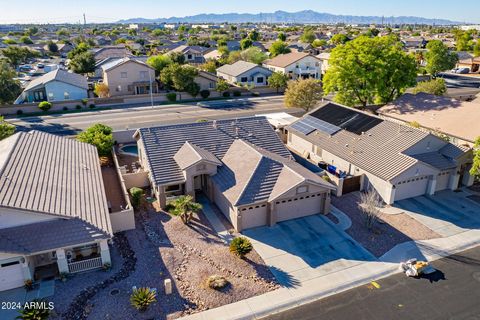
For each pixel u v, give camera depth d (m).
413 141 32.03
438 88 54.72
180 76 65.38
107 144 38.06
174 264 22.50
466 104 42.16
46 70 93.81
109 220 23.25
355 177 31.84
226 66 87.50
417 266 21.98
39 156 27.58
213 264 22.58
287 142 44.06
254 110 59.97
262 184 26.91
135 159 39.34
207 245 24.42
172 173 29.30
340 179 31.06
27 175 23.81
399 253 24.08
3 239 19.64
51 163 27.34
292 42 158.38
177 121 53.09
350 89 49.62
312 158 39.44
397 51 48.47
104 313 18.78
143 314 18.80
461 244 25.09
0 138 34.91
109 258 21.91
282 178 27.42
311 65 84.19
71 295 19.95
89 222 21.80
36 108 58.56
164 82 67.56
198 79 70.06
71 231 20.97
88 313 18.77
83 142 36.12
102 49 101.44
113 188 32.56
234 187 27.12
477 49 115.44
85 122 52.62
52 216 21.09
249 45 131.12
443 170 31.48
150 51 118.00
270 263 22.92
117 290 20.33
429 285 21.28
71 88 63.34
